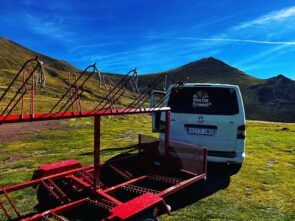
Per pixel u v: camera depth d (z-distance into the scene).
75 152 14.34
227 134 9.51
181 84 9.89
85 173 7.30
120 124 28.95
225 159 9.47
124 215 4.82
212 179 9.88
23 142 17.59
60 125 27.14
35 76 4.49
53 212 5.60
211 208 7.45
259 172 10.80
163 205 5.50
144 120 36.16
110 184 8.20
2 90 95.62
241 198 8.22
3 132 22.06
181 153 8.07
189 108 9.91
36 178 7.09
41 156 13.49
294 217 7.02
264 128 29.69
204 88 9.80
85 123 29.12
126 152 13.88
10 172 10.68
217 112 9.62
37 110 44.72
